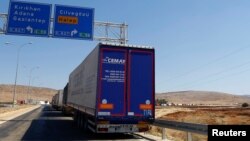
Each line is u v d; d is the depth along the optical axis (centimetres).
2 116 3681
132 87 1519
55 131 1897
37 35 2806
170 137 1714
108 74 1495
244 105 10831
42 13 2836
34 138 1527
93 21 2908
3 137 1568
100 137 1595
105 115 1467
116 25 2995
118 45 1523
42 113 4725
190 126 1257
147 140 1488
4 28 2786
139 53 1548
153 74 1554
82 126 1956
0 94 19862
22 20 2802
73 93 2672
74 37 2859
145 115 1519
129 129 1505
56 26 2834
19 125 2373
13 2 2805
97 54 1512
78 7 2897
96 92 1470
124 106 1498
